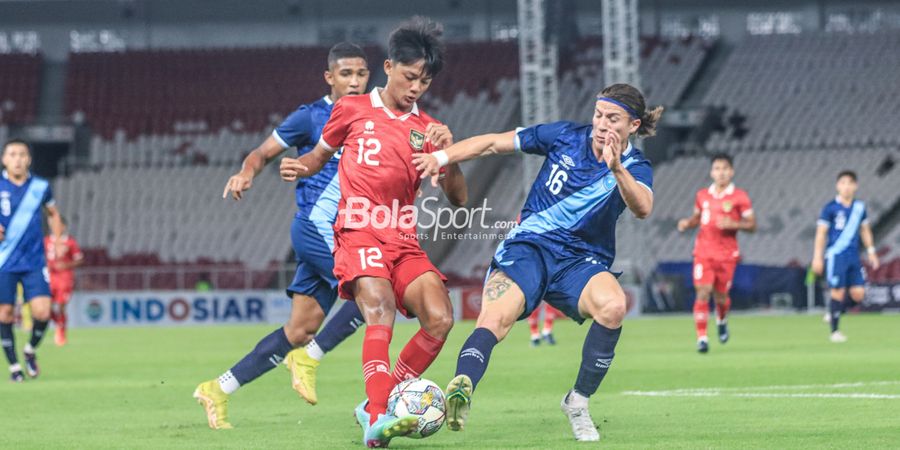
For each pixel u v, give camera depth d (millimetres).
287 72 90562
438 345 13719
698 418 16234
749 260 74000
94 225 80438
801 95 84438
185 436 15078
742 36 89312
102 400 21453
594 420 16141
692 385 22109
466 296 63250
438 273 13891
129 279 65812
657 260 74188
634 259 64438
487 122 86000
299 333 16078
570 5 88438
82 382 26188
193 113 88688
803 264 72938
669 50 87938
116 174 84438
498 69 88875
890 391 20031
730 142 82625
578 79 86000
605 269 13562
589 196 13531
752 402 18422
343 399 20766
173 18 93688
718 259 32844
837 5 88625
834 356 29578
